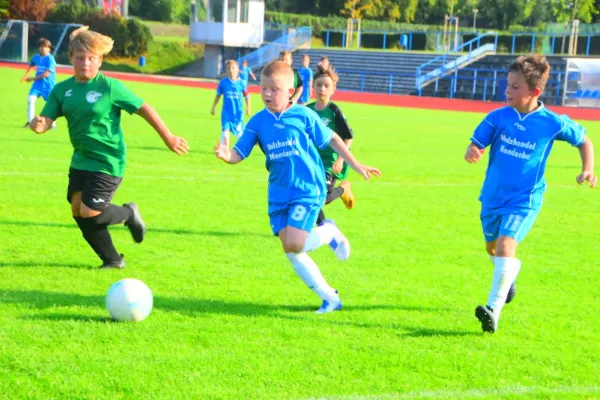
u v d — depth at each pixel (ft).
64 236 22.88
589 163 16.29
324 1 242.17
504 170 16.33
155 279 18.76
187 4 226.17
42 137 46.65
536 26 237.66
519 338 15.44
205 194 31.42
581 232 27.32
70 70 143.84
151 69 176.14
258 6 158.61
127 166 37.86
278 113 16.67
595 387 12.95
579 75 120.16
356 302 17.49
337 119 23.44
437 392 12.43
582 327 16.29
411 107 105.29
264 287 18.51
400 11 239.50
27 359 13.12
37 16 181.98
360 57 156.15
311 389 12.37
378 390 12.44
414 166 44.01
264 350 14.07
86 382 12.33
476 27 246.47
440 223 27.91
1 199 27.81
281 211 16.58
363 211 29.81
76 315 15.56
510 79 15.99
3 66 146.72
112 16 177.99
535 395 12.51
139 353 13.64
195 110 75.46
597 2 224.33
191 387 12.29
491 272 20.93
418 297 18.15
